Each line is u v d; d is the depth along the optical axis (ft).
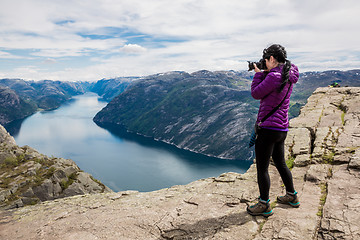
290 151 25.73
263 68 14.38
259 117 14.11
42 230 15.90
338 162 20.42
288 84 13.21
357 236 10.83
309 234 11.71
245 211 15.28
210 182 23.12
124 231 14.64
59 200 22.67
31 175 159.02
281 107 13.46
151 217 16.05
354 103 36.24
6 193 136.87
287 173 14.74
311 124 32.09
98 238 14.15
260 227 13.25
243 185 19.90
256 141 14.43
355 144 23.13
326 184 17.13
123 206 18.57
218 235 13.00
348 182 16.43
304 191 16.96
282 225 12.85
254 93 13.88
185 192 20.77
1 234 16.07
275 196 17.02
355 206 13.16
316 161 21.79
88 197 22.65
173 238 13.42
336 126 29.63
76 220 16.80
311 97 48.03
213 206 16.67
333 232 11.48
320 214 13.35
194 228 14.10
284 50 13.30
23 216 18.70
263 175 14.19
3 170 165.89
